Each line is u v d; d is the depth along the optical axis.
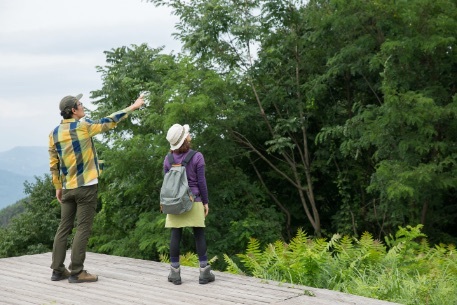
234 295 5.71
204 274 6.15
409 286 6.91
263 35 15.98
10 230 26.84
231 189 14.61
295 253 7.87
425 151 13.04
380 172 12.66
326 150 16.45
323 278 7.44
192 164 5.91
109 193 15.78
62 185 6.22
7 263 7.32
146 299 5.61
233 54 15.81
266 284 6.14
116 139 13.99
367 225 16.19
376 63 13.16
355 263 7.85
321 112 16.52
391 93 12.69
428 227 14.59
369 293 6.83
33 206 27.05
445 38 12.66
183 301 5.52
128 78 15.51
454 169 12.71
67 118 6.20
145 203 15.16
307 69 16.27
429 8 12.89
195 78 14.33
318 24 14.47
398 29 13.39
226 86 14.70
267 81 16.22
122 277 6.50
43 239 26.89
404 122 13.09
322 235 16.61
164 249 12.97
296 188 17.25
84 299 5.63
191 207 5.81
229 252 14.02
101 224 16.25
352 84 16.34
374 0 13.15
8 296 5.76
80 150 6.09
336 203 17.36
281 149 15.48
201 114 13.37
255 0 15.75
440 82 14.23
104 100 16.95
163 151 13.20
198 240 6.15
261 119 16.59
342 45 15.20
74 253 6.22
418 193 12.46
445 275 7.82
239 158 16.56
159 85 15.17
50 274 6.70
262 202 16.41
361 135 14.03
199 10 15.24
